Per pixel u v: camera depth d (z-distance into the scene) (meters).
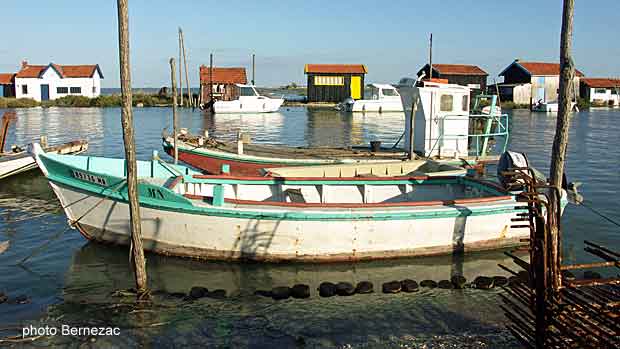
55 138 36.09
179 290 10.14
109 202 11.72
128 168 9.32
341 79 73.94
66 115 57.56
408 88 18.83
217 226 10.94
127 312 9.27
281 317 9.13
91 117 54.94
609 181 20.97
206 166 18.80
